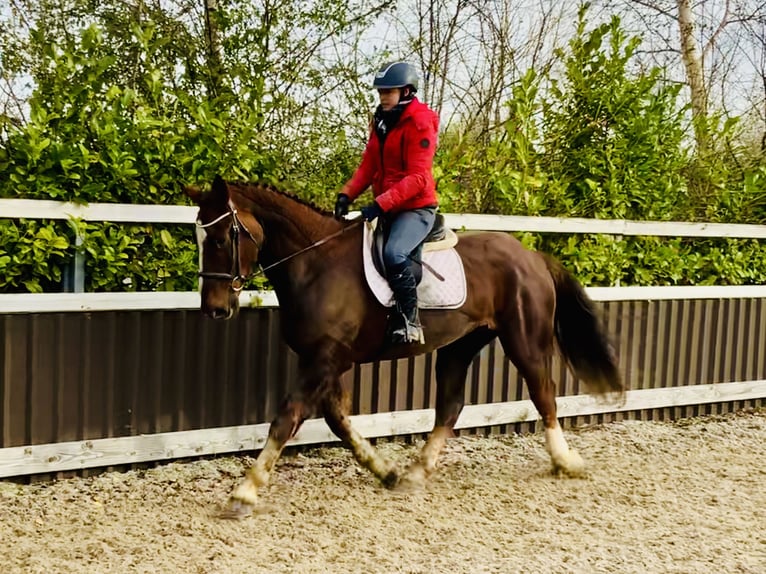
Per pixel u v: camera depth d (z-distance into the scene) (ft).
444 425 17.37
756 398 25.72
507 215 21.15
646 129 23.59
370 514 14.87
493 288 16.79
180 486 16.15
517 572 12.30
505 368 21.34
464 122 31.32
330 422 15.67
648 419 23.85
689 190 26.91
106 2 29.40
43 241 15.70
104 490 15.69
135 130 16.97
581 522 14.83
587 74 24.48
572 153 23.80
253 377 18.17
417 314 15.21
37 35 17.85
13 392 15.47
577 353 17.99
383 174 15.75
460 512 15.20
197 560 12.41
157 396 16.99
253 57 25.18
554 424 17.57
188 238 17.62
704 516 15.33
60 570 11.87
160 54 27.66
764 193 26.25
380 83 14.99
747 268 25.84
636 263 23.63
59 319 15.83
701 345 24.47
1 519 13.94
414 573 12.21
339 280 14.94
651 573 12.44
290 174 22.47
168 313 17.01
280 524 14.15
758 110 39.29
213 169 17.79
